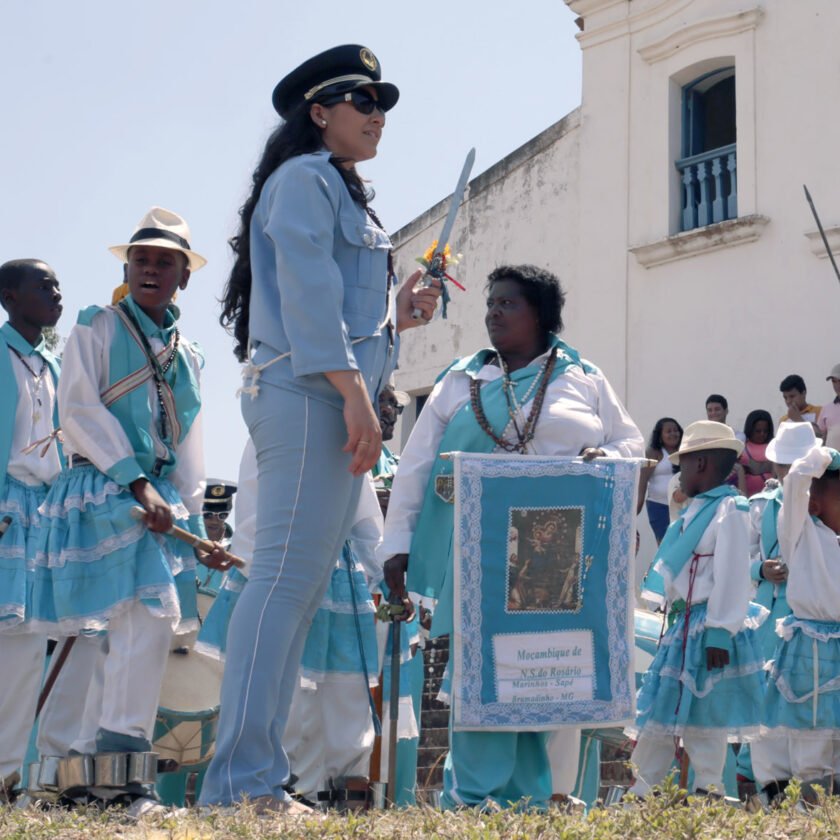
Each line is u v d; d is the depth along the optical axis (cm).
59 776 575
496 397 604
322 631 753
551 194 1894
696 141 1795
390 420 912
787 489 804
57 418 770
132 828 476
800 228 1623
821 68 1631
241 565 638
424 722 1213
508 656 560
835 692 788
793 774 796
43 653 741
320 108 530
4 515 736
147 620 604
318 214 501
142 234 647
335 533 506
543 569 567
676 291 1734
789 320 1619
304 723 776
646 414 1745
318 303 489
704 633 777
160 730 757
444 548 588
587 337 1820
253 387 505
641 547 1535
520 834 440
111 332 633
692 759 776
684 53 1766
